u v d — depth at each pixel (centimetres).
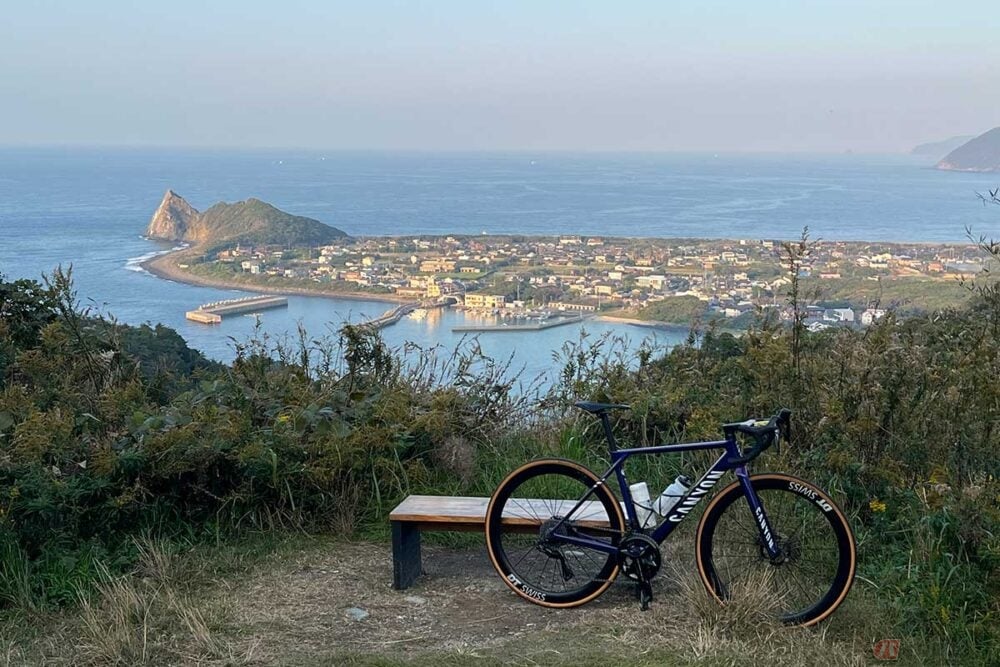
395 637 391
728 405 565
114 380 643
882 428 490
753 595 388
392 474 543
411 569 449
